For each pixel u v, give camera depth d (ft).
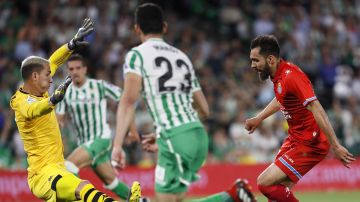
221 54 159.33
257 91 147.43
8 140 123.44
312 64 162.20
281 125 133.08
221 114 137.28
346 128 143.84
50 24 150.00
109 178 83.46
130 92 61.98
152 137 67.87
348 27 181.78
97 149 82.28
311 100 59.31
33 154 60.03
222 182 119.55
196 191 118.21
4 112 127.34
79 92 83.35
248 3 177.27
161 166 62.08
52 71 61.77
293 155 63.21
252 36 171.12
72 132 117.50
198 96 65.62
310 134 62.49
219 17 174.60
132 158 123.03
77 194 57.98
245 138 131.95
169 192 61.77
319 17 177.88
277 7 177.27
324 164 126.41
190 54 155.94
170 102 62.49
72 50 62.08
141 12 63.87
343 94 156.15
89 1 155.33
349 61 168.86
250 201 63.98
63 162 61.52
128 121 61.98
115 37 152.15
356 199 112.98
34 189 60.18
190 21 172.55
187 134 61.82
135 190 56.59
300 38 169.89
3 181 108.88
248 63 159.53
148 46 63.10
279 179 63.26
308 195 118.93
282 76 61.00
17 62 142.61
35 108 56.39
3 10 152.25
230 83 147.84
